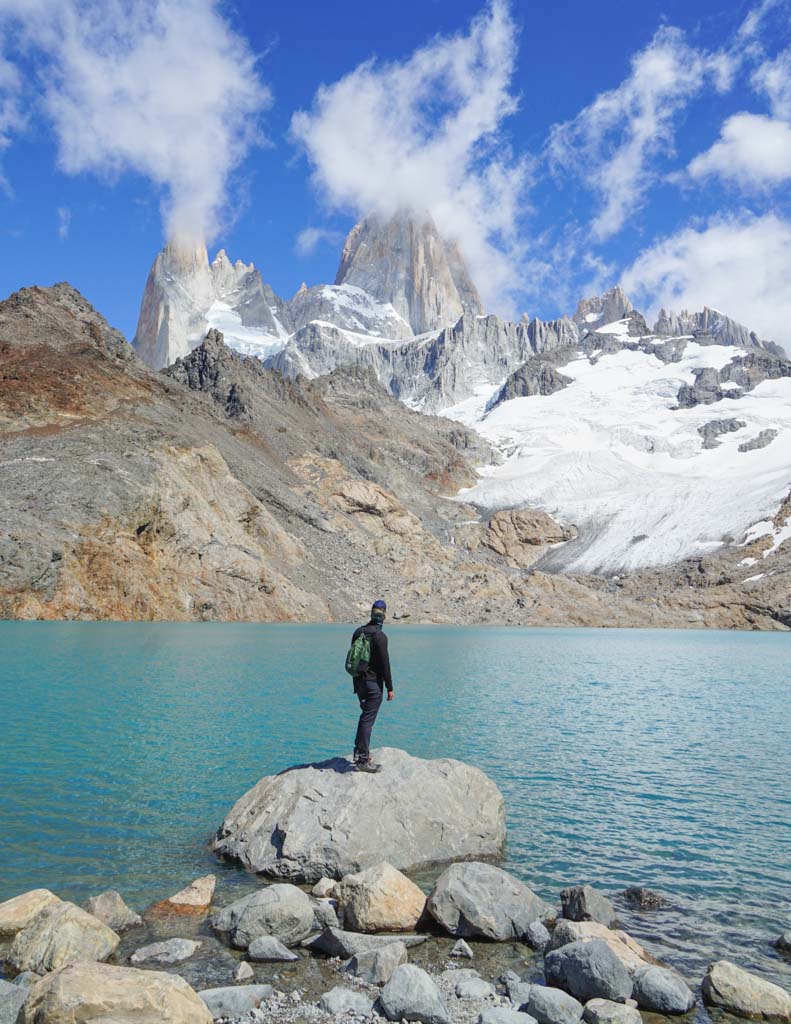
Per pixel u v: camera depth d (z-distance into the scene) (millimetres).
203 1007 7297
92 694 27047
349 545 133500
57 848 11875
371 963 8680
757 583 161000
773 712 29797
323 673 36219
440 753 19938
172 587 85500
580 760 19750
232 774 16453
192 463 102188
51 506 81188
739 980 8266
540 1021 7672
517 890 10398
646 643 88500
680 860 12539
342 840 11711
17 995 7301
